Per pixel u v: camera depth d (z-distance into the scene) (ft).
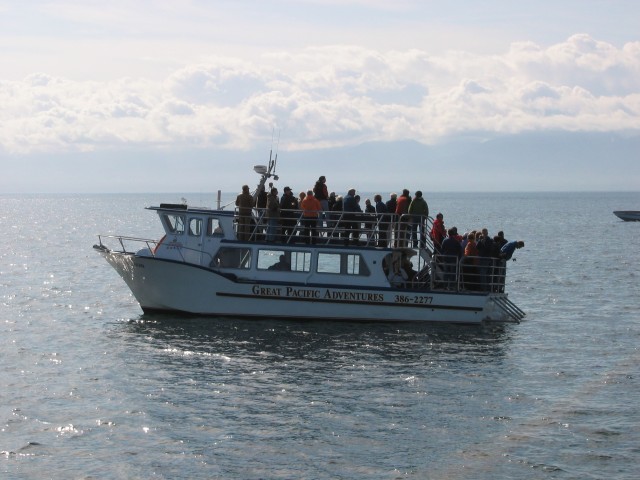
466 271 127.85
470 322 127.13
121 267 131.34
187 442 77.30
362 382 96.99
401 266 129.08
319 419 83.66
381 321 127.03
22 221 588.09
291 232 127.34
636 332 129.39
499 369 103.86
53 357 108.99
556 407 87.76
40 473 70.49
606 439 78.28
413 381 97.45
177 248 128.88
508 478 69.87
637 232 433.07
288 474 70.59
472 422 82.99
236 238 128.36
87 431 79.87
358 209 128.57
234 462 72.95
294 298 126.31
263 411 86.02
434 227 129.08
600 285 193.77
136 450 75.31
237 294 127.13
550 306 159.22
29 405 87.56
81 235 406.00
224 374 99.96
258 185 130.72
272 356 108.47
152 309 131.85
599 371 103.55
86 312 146.20
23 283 191.62
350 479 69.67
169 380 97.30
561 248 317.63
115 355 109.60
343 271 126.41
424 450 75.66
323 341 116.67
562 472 70.90
